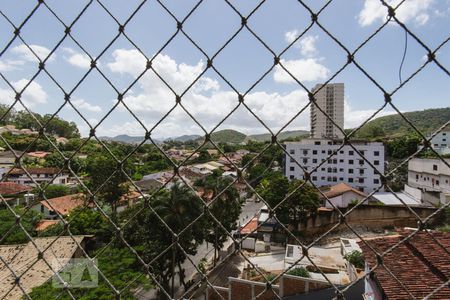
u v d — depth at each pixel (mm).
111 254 13070
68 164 2268
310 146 34375
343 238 19859
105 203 23938
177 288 14734
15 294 11195
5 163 39125
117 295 2131
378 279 5164
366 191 32531
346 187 27797
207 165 49688
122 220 15234
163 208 13305
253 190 1965
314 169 1859
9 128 55469
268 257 18344
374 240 6617
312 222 20953
